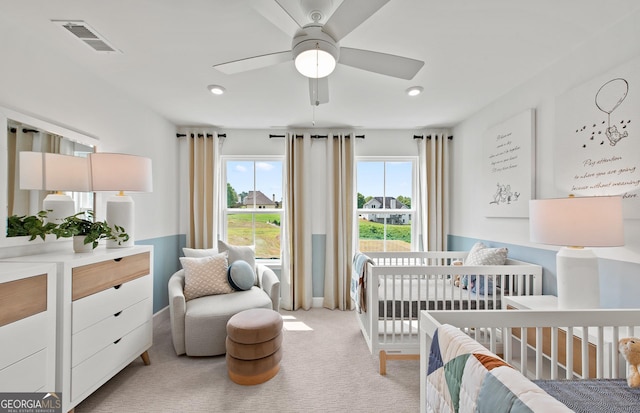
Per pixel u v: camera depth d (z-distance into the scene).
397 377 2.05
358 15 1.21
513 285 2.29
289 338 2.67
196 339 2.22
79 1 1.43
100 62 2.03
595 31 1.67
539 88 2.17
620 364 1.28
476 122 3.02
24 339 1.29
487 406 0.65
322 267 3.67
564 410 0.52
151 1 1.43
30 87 1.71
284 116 3.17
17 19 1.57
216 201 3.53
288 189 3.53
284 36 1.71
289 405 1.74
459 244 3.36
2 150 1.53
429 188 3.53
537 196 2.20
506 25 1.61
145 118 2.87
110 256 1.77
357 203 3.75
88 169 1.97
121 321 1.86
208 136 3.56
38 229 1.66
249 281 2.73
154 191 3.03
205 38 1.74
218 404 1.74
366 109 2.94
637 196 1.49
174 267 3.46
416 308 2.23
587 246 1.44
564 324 1.22
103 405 1.71
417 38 1.73
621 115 1.57
